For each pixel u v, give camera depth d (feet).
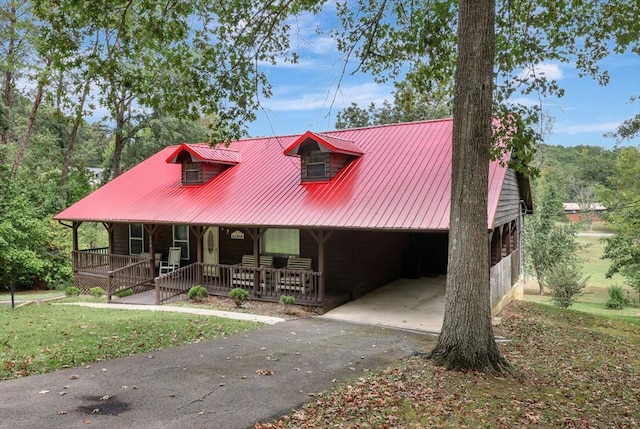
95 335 29.48
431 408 18.97
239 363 24.66
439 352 25.58
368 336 33.40
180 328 32.78
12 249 66.85
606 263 152.15
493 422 18.13
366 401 19.33
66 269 74.69
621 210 83.92
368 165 51.06
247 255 54.54
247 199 52.03
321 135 51.03
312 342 30.58
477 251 24.86
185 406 18.20
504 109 31.78
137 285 55.52
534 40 34.22
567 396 22.84
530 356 30.63
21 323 34.19
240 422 16.76
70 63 27.07
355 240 48.67
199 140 100.58
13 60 76.38
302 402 18.98
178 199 57.72
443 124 55.52
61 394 19.19
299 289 45.96
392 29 35.17
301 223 43.65
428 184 44.34
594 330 45.29
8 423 16.16
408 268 60.13
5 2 75.77
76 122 29.58
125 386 20.38
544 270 104.22
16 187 73.36
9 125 88.69
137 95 31.19
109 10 26.73
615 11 32.17
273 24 31.71
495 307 45.14
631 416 21.04
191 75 30.94
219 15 30.27
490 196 42.06
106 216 58.95
